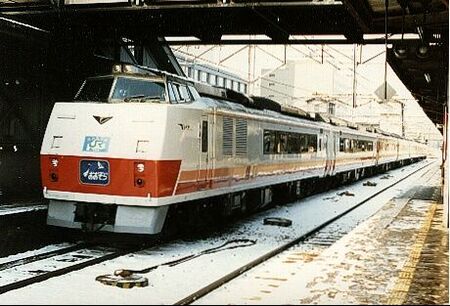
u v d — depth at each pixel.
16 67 14.20
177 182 10.66
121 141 10.31
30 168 15.00
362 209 18.55
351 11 12.64
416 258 9.32
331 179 26.27
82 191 10.50
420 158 76.88
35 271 9.18
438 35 15.39
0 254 10.28
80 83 16.16
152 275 8.75
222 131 12.56
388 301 6.78
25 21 14.77
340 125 27.34
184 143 10.83
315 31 17.20
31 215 11.27
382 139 38.19
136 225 10.25
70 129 10.73
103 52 17.14
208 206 13.00
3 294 7.55
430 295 7.06
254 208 15.87
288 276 8.23
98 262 9.81
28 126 14.83
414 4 13.91
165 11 14.23
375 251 9.91
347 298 6.89
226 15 15.10
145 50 18.52
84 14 14.23
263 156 15.38
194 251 10.85
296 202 20.33
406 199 20.75
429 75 19.39
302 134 19.58
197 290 7.79
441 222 13.87
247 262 9.77
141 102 10.89
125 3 13.26
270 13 14.82
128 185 10.21
